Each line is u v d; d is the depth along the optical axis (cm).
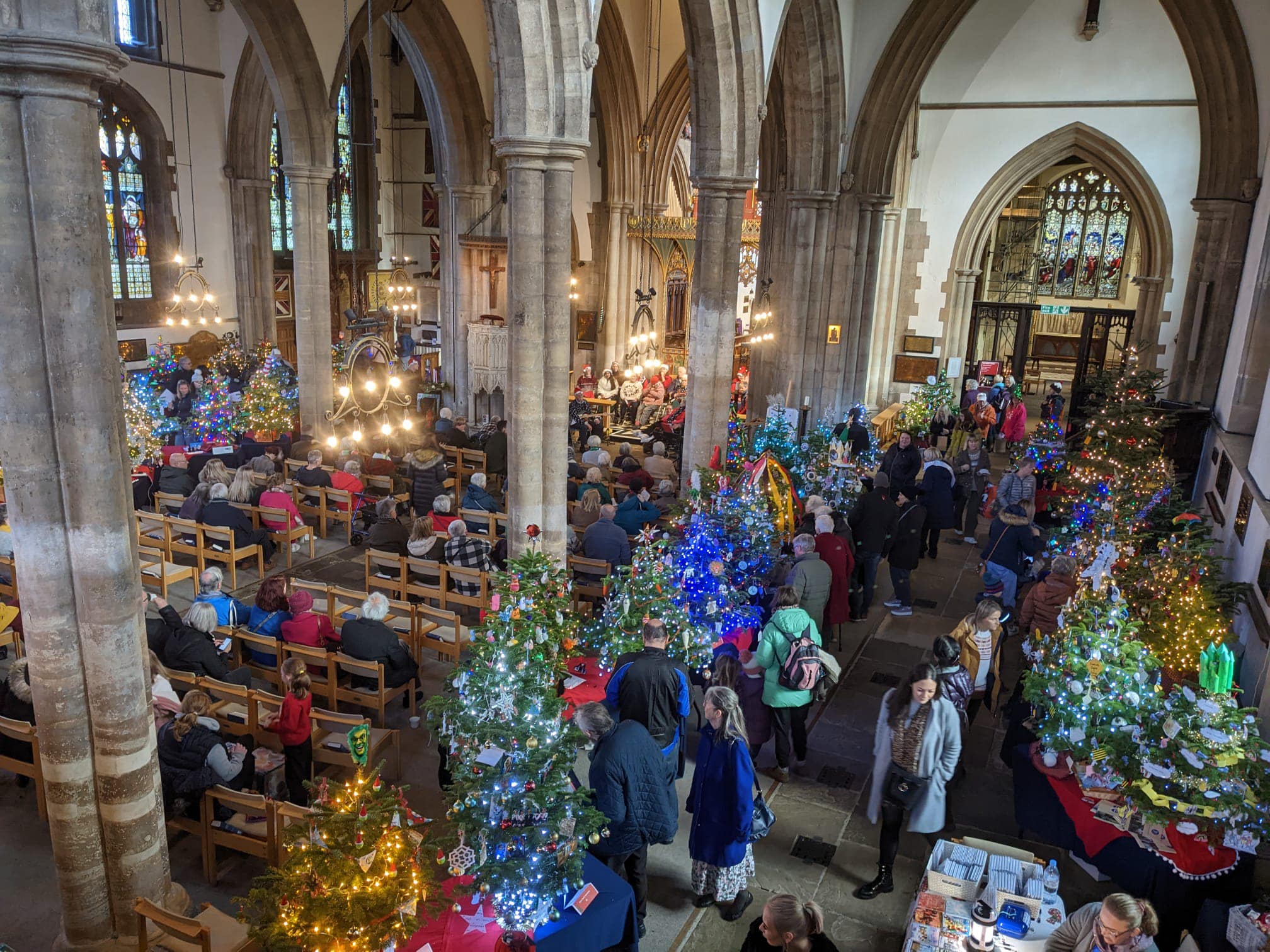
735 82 1270
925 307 2441
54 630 540
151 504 1428
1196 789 616
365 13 1770
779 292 1977
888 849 666
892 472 1508
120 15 2178
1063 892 677
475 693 595
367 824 474
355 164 3002
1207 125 1602
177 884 630
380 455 1594
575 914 540
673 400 2408
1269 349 1304
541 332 977
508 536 1040
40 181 486
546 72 898
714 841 625
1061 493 1545
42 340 505
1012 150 2288
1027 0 2195
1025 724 736
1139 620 790
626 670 685
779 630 772
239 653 889
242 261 2552
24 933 621
